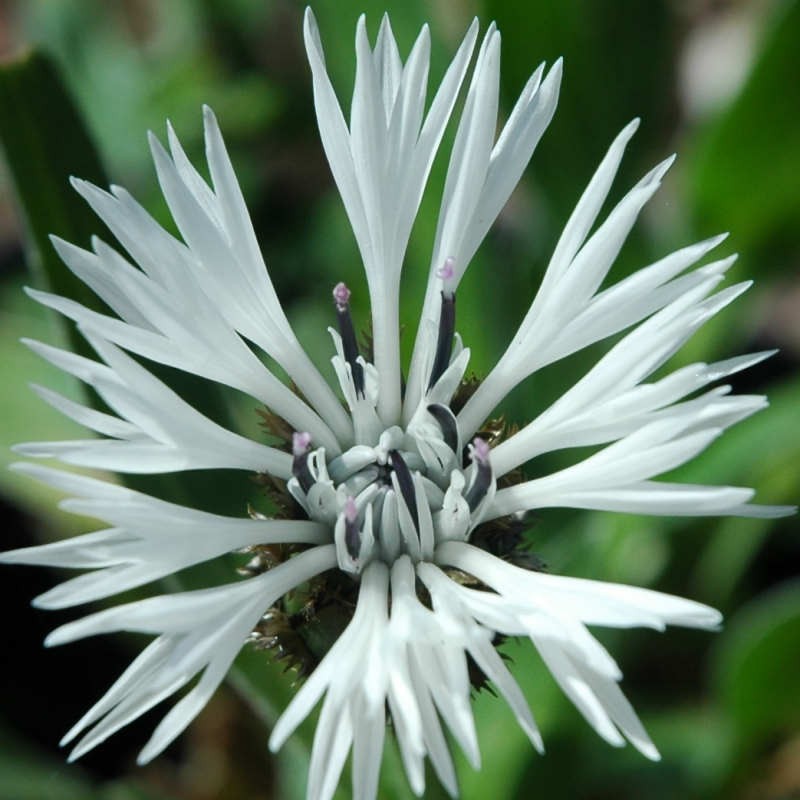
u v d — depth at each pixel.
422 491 0.20
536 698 0.23
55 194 0.22
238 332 0.20
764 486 0.25
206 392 0.22
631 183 0.25
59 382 0.25
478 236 0.20
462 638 0.18
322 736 0.18
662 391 0.19
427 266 0.25
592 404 0.20
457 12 0.27
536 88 0.20
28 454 0.19
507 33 0.25
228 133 0.28
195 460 0.19
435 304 0.21
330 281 0.27
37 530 0.27
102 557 0.19
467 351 0.20
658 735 0.25
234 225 0.20
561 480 0.20
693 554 0.25
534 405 0.24
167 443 0.19
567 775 0.23
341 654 0.19
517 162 0.20
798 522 0.26
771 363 0.28
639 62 0.25
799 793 0.25
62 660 0.26
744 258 0.26
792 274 0.28
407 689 0.18
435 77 0.25
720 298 0.20
